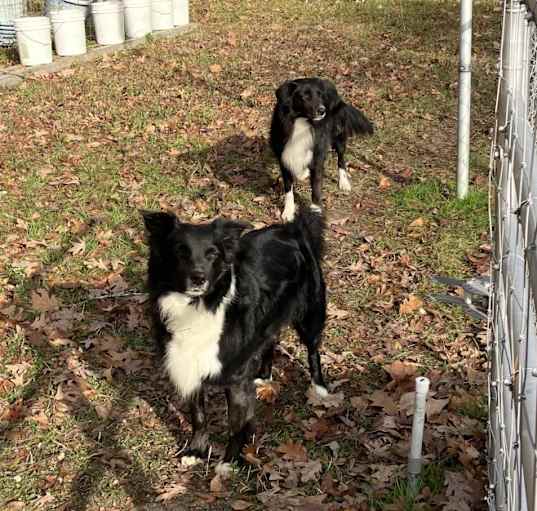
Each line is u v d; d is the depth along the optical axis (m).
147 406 2.02
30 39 5.10
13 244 2.79
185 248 1.66
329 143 3.24
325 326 2.31
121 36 5.86
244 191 3.36
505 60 1.83
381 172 3.63
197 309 1.69
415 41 6.00
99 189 3.27
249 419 1.82
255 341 1.81
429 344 2.24
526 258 0.98
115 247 2.82
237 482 1.75
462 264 2.72
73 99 4.45
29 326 2.33
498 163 1.81
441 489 1.64
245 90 4.71
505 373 1.37
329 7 7.26
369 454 1.78
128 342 2.29
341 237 2.96
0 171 3.41
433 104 4.53
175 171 3.52
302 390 2.09
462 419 1.85
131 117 4.16
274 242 1.96
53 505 1.68
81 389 2.07
